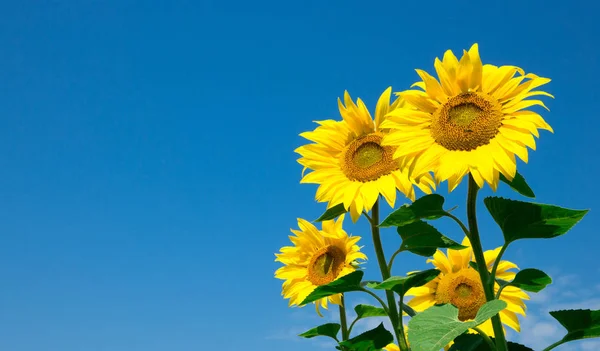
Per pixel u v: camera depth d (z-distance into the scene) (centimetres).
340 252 159
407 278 127
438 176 120
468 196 120
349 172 139
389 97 141
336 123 144
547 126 116
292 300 159
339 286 134
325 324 147
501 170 116
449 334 112
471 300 152
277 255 164
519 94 121
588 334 118
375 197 133
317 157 143
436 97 126
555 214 115
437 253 159
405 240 132
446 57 125
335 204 138
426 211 122
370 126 143
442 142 122
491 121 120
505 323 148
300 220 163
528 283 123
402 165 125
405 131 126
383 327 135
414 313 138
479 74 124
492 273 120
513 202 116
